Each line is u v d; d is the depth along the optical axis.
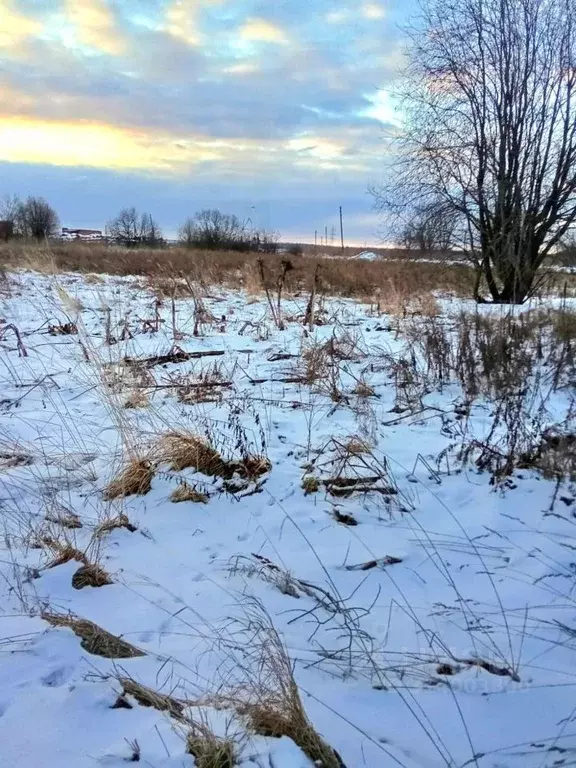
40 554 3.44
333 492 4.04
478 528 3.65
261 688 2.29
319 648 2.69
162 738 2.08
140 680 2.41
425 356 6.74
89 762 1.95
